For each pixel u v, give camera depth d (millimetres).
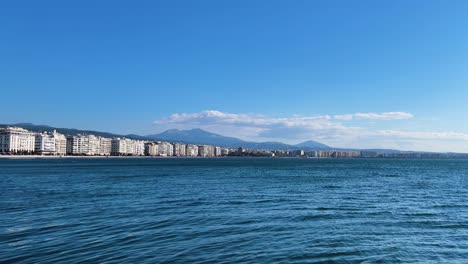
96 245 21969
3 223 28844
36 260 19172
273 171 127750
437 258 20312
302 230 26375
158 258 19516
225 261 19156
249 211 34938
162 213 33625
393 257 20297
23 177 88688
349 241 23344
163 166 171625
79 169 134750
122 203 40562
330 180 81375
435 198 47375
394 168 165250
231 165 193875
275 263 18969
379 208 37625
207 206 38312
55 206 38250
